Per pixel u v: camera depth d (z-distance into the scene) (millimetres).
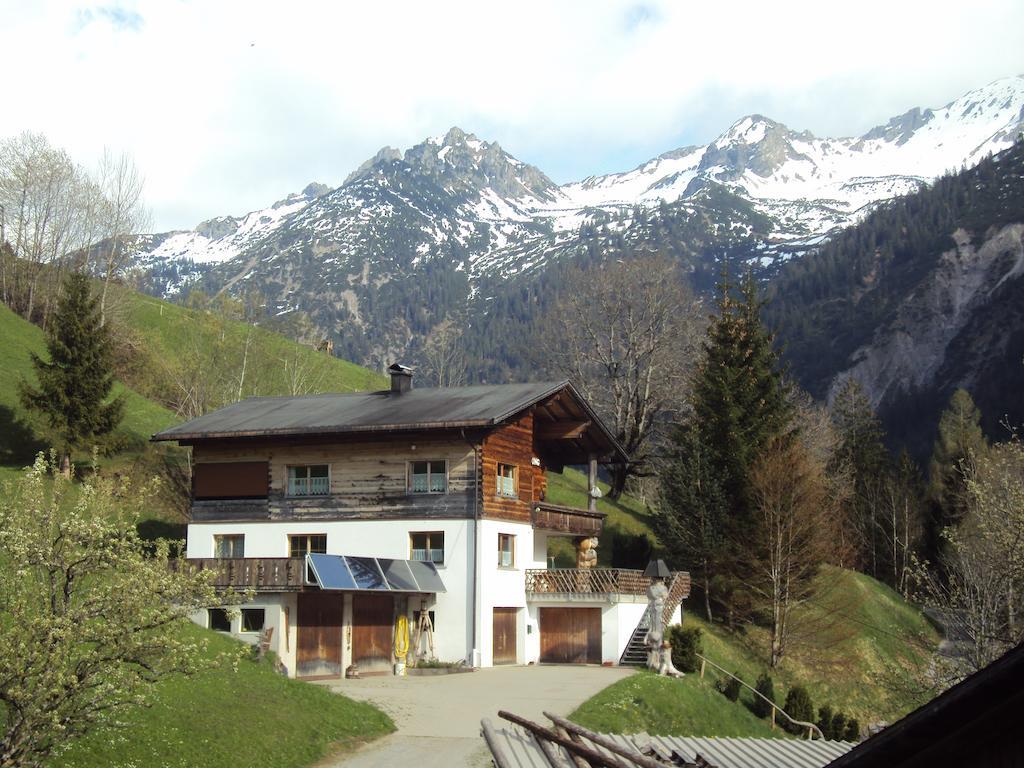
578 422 51375
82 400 52781
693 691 39125
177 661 18547
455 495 44250
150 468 58594
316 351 88625
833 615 58250
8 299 76875
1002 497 36594
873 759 10102
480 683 37969
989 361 185875
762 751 21250
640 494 86562
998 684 8914
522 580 46875
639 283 77062
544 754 17844
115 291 76688
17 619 17000
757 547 56281
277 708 28453
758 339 62094
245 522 47031
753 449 59094
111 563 18422
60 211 79625
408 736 29000
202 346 77625
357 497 45594
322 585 36750
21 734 16859
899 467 92250
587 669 42969
